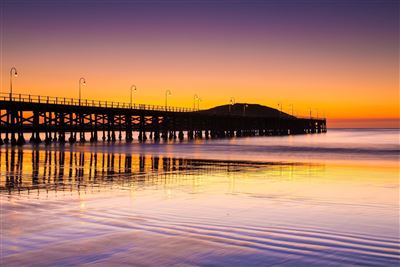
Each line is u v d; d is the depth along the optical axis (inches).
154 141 2797.7
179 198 548.4
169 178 776.3
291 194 589.0
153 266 278.2
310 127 6555.1
